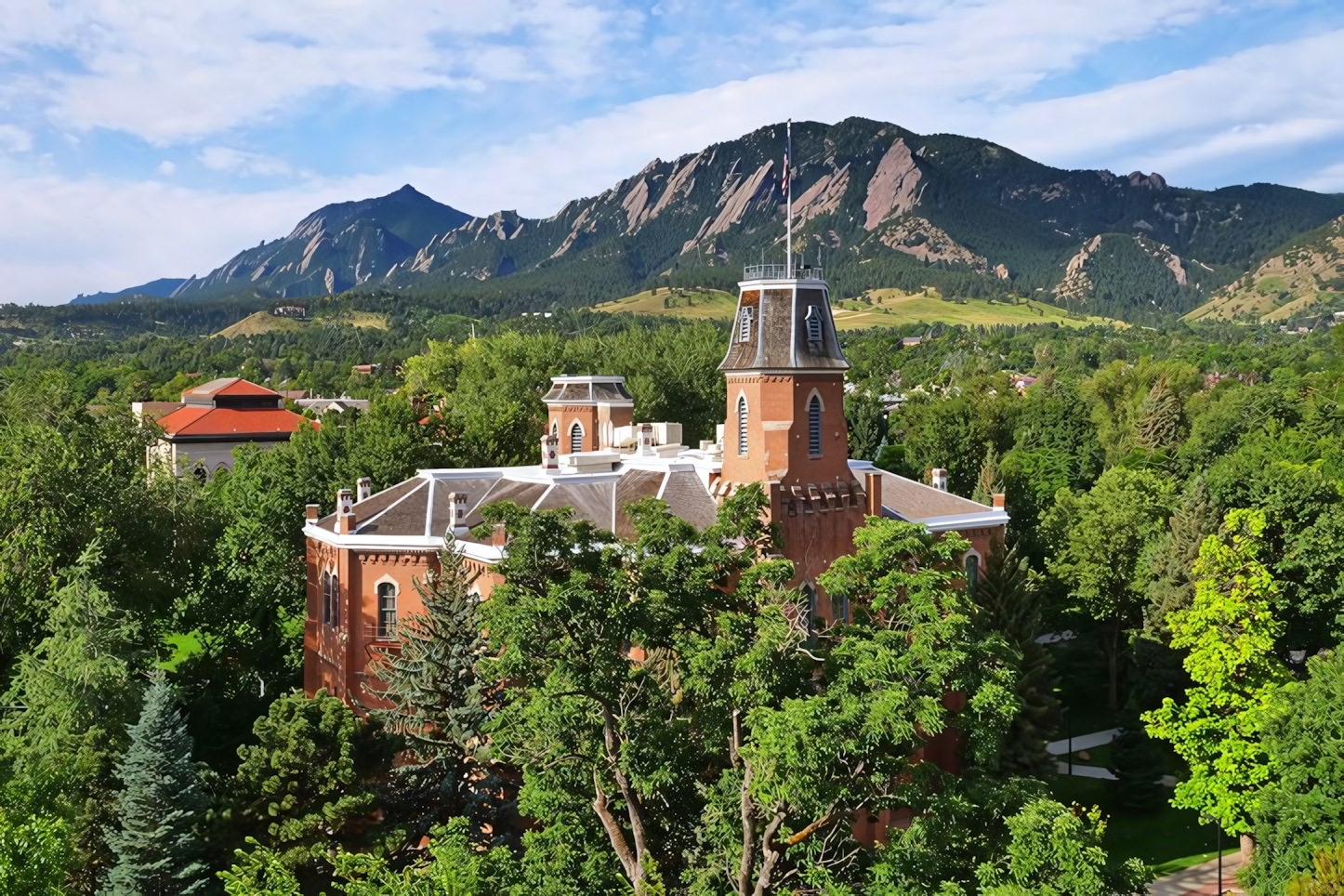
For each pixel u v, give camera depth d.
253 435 143.00
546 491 56.19
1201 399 134.12
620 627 27.19
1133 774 55.12
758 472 50.06
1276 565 56.28
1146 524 70.81
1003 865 25.70
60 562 53.03
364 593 55.81
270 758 37.03
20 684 45.47
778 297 50.19
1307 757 38.72
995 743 26.25
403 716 41.22
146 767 35.66
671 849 31.53
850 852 28.98
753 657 25.75
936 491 62.75
